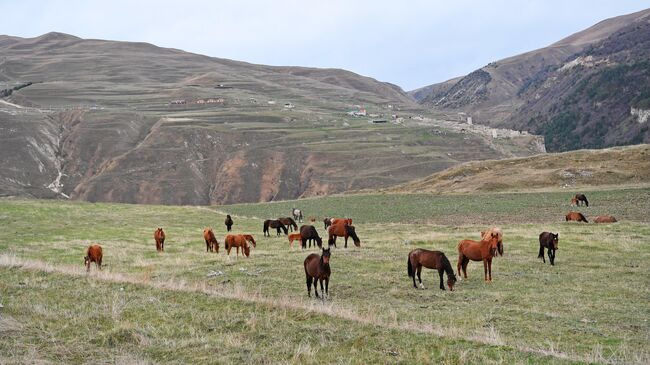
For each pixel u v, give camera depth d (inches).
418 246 1187.3
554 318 602.9
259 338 507.2
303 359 449.4
